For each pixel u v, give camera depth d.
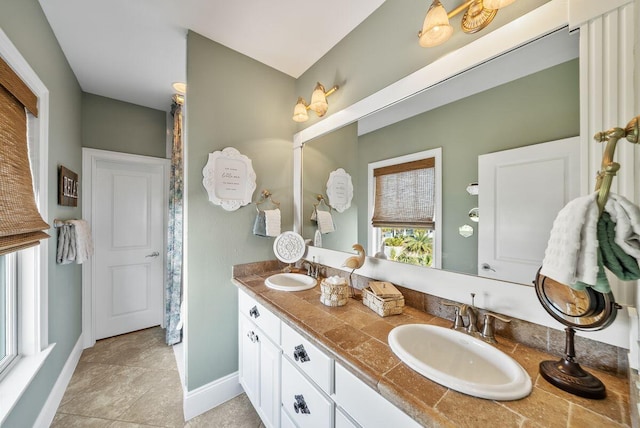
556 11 0.80
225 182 1.69
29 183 1.21
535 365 0.76
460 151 1.05
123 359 2.15
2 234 0.91
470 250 1.01
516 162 0.89
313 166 1.85
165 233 2.82
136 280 2.67
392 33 1.32
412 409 0.60
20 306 1.30
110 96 2.44
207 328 1.64
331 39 1.64
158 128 2.76
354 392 0.80
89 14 1.42
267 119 1.90
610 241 0.51
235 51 1.74
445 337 0.94
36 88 1.31
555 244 0.57
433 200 1.14
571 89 0.78
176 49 1.74
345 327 1.00
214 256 1.67
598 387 0.62
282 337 1.19
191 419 1.54
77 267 2.15
